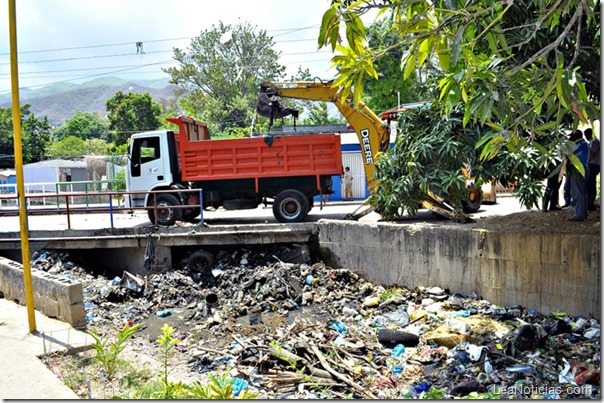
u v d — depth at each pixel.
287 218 12.70
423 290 9.63
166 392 4.19
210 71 37.59
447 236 9.41
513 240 8.39
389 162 11.04
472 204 12.84
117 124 41.53
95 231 12.30
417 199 10.62
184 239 11.77
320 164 12.45
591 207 9.68
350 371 6.61
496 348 6.91
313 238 11.87
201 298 10.50
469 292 9.13
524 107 3.29
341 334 7.99
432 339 7.48
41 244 12.47
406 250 10.11
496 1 3.26
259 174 12.54
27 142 40.75
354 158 21.77
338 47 3.43
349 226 11.19
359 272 11.05
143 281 11.10
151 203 13.16
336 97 12.53
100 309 10.05
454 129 9.75
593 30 7.67
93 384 5.23
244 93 38.44
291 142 12.47
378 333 7.84
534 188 9.02
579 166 3.11
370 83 26.33
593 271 7.46
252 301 9.96
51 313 7.34
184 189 12.85
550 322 7.52
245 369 6.91
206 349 7.73
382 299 9.66
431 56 3.35
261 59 38.38
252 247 11.93
